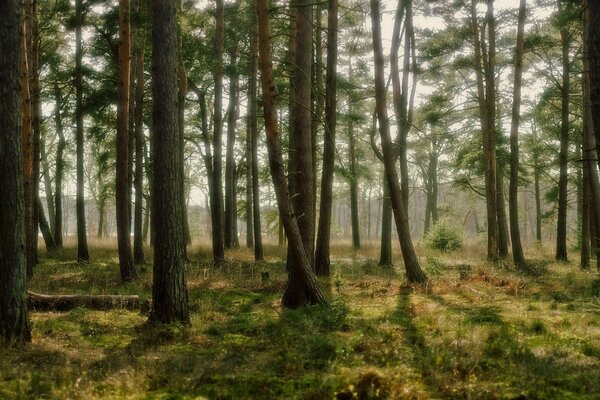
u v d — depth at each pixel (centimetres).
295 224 1129
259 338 859
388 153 1548
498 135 2544
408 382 602
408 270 1540
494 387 592
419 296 1319
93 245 3045
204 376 644
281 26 1983
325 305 1108
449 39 2208
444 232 2780
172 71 952
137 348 790
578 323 963
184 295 960
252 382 618
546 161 3052
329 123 1673
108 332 904
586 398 566
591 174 1972
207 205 4606
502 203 2606
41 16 2152
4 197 802
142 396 585
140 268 1855
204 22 2078
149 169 2747
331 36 1641
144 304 1101
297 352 739
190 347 809
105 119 2275
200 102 2816
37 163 2027
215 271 1781
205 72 2408
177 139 961
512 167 2095
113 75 2161
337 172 2603
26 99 1509
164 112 945
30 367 693
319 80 1877
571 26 2172
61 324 942
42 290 1340
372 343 779
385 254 2097
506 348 764
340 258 2508
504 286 1458
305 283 1134
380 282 1552
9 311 802
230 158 2677
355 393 562
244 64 2328
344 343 788
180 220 962
